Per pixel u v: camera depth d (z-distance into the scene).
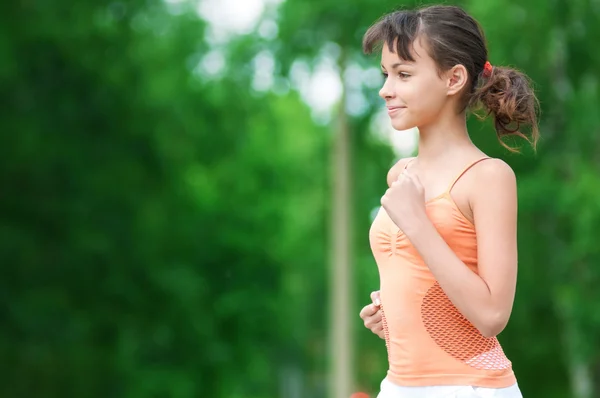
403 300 4.50
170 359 32.22
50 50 27.55
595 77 25.42
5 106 27.28
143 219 30.58
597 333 23.75
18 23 27.19
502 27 24.45
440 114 4.55
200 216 35.78
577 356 24.17
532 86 4.84
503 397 4.41
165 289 31.14
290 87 31.50
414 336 4.48
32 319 27.34
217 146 36.50
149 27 34.00
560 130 25.66
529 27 24.47
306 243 50.31
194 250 34.97
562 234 26.88
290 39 30.41
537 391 28.67
